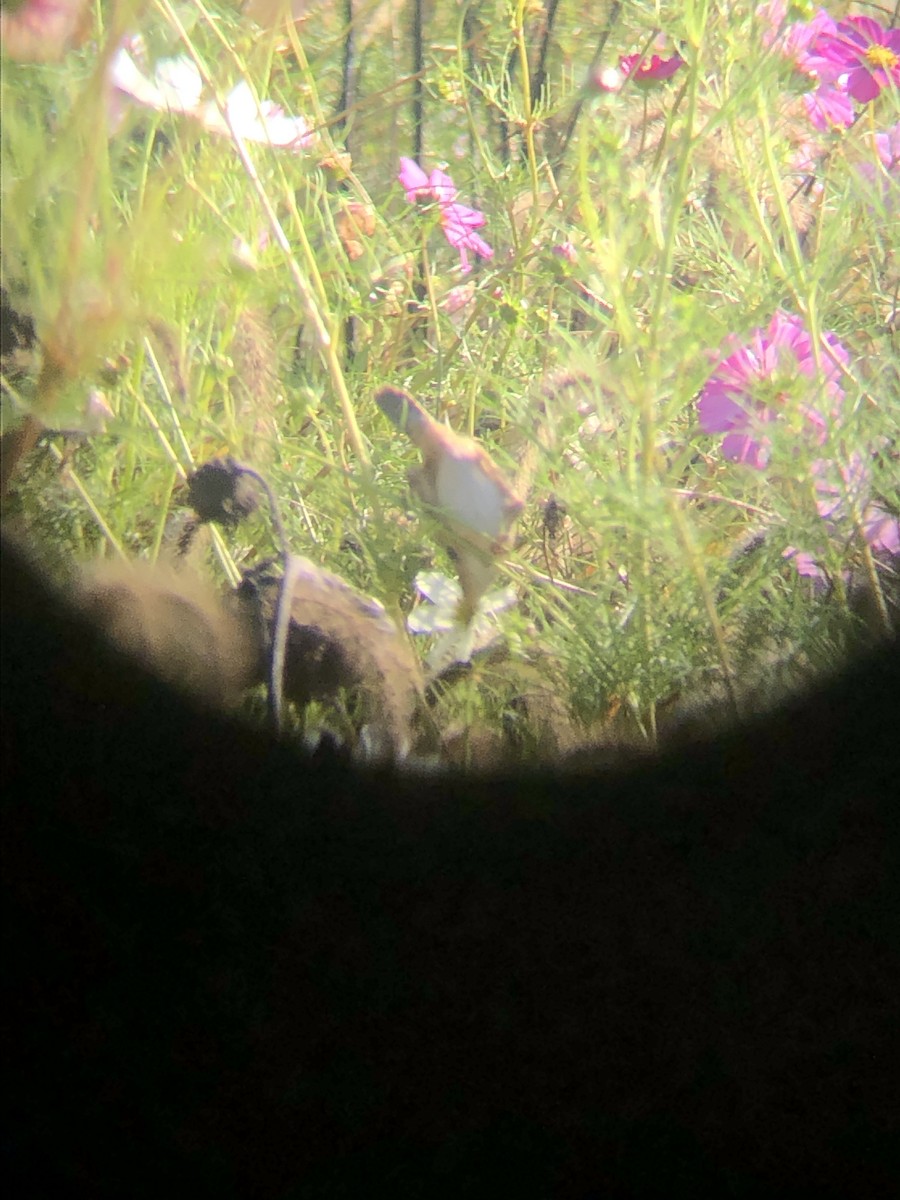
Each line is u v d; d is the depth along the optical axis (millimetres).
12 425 3355
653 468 3369
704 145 3496
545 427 3389
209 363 3402
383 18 3688
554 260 3480
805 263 3473
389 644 3365
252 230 3404
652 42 3506
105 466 3416
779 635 3416
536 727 3398
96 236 3361
